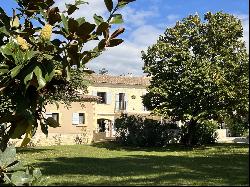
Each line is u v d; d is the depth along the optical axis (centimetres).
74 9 392
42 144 3088
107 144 3105
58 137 3231
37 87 345
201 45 2377
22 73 338
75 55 356
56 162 1648
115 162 1650
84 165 1516
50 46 353
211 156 1842
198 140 2841
